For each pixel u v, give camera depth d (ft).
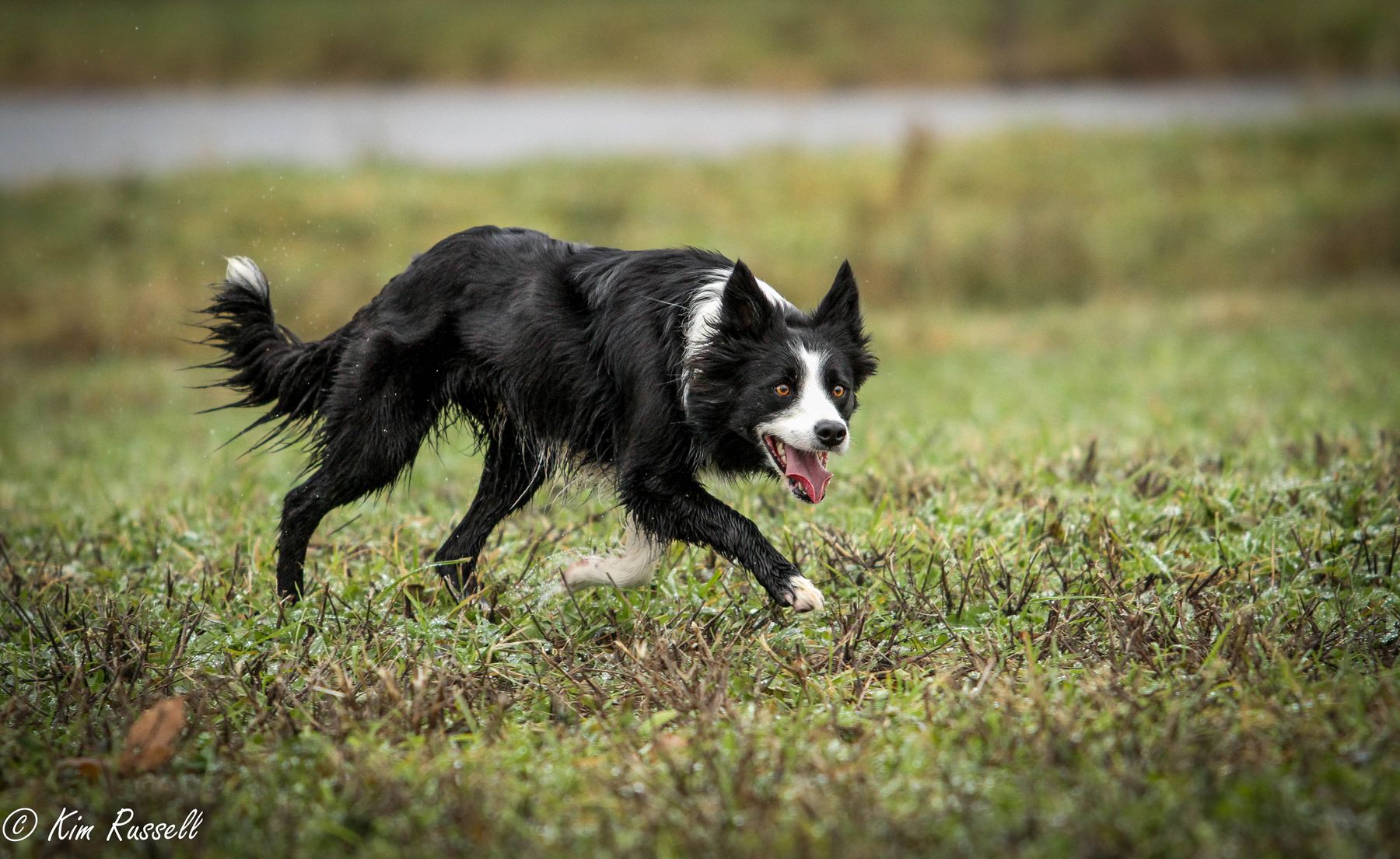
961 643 26.58
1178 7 190.29
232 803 20.38
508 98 167.43
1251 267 101.60
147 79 173.27
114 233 98.37
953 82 177.58
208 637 28.27
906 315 90.53
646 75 181.57
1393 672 23.43
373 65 180.04
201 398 72.69
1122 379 66.23
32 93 164.45
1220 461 40.91
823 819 18.61
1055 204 106.83
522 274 29.81
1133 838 17.63
